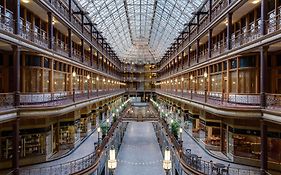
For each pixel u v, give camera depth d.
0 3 15.08
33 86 18.53
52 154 19.45
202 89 29.36
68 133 22.16
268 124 15.14
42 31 20.56
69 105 18.89
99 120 39.47
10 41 13.11
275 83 16.62
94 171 18.44
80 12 26.88
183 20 38.72
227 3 18.94
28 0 16.14
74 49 29.64
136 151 35.50
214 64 23.77
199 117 26.31
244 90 17.56
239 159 16.97
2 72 17.89
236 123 17.33
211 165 14.48
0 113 12.45
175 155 22.02
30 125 17.42
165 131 31.66
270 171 15.42
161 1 39.69
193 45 32.56
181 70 38.62
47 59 19.88
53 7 18.70
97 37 39.84
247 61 17.30
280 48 15.26
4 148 16.27
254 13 17.39
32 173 15.16
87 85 35.22
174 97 38.59
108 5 38.28
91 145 23.47
